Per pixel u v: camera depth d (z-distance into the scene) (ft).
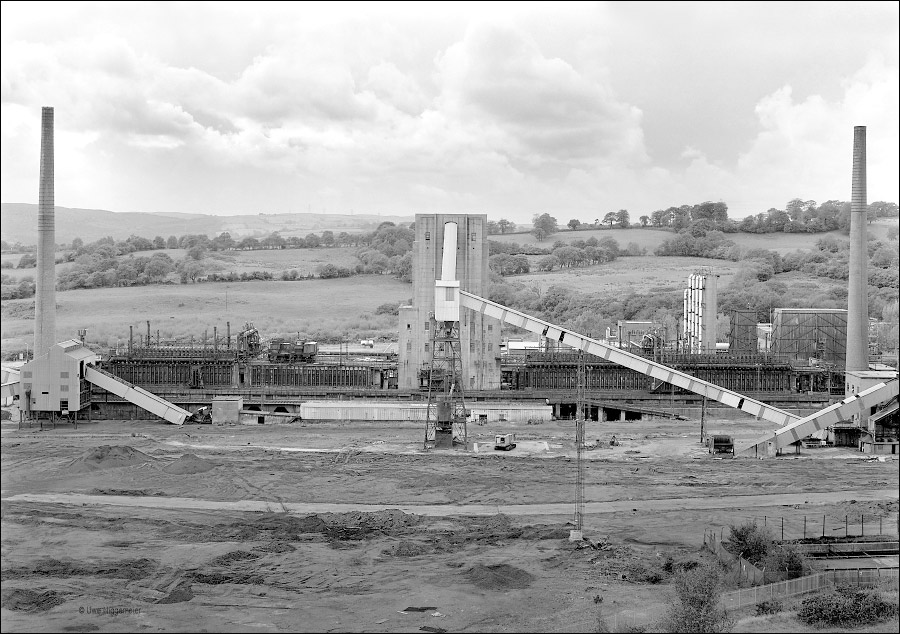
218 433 599.16
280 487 447.42
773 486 447.01
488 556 342.03
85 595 302.66
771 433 574.97
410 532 375.86
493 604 293.64
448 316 557.74
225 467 483.10
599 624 263.29
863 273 638.94
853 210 642.63
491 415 637.30
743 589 284.82
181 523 386.11
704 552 339.16
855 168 636.89
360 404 638.53
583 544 351.25
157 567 331.98
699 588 274.16
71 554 344.90
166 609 291.38
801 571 300.20
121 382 640.17
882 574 298.35
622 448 548.72
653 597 294.25
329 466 490.90
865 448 543.39
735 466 495.82
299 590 309.22
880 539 340.39
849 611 263.70
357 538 369.09
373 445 558.15
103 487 445.78
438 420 557.33
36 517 393.09
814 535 355.56
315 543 361.30
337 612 288.51
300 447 549.54
